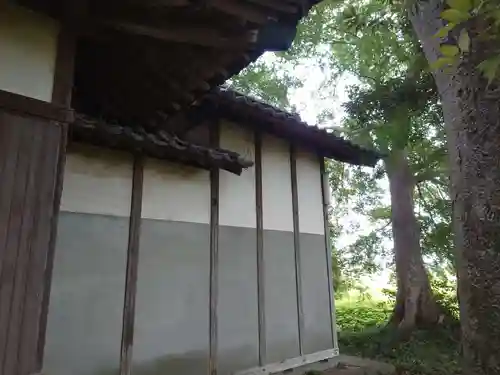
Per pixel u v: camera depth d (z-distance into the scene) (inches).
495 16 70.9
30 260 91.7
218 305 203.0
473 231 97.2
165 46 116.3
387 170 425.7
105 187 171.5
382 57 347.9
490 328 91.1
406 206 421.4
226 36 106.2
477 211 96.9
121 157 179.6
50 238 96.3
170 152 167.8
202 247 203.3
